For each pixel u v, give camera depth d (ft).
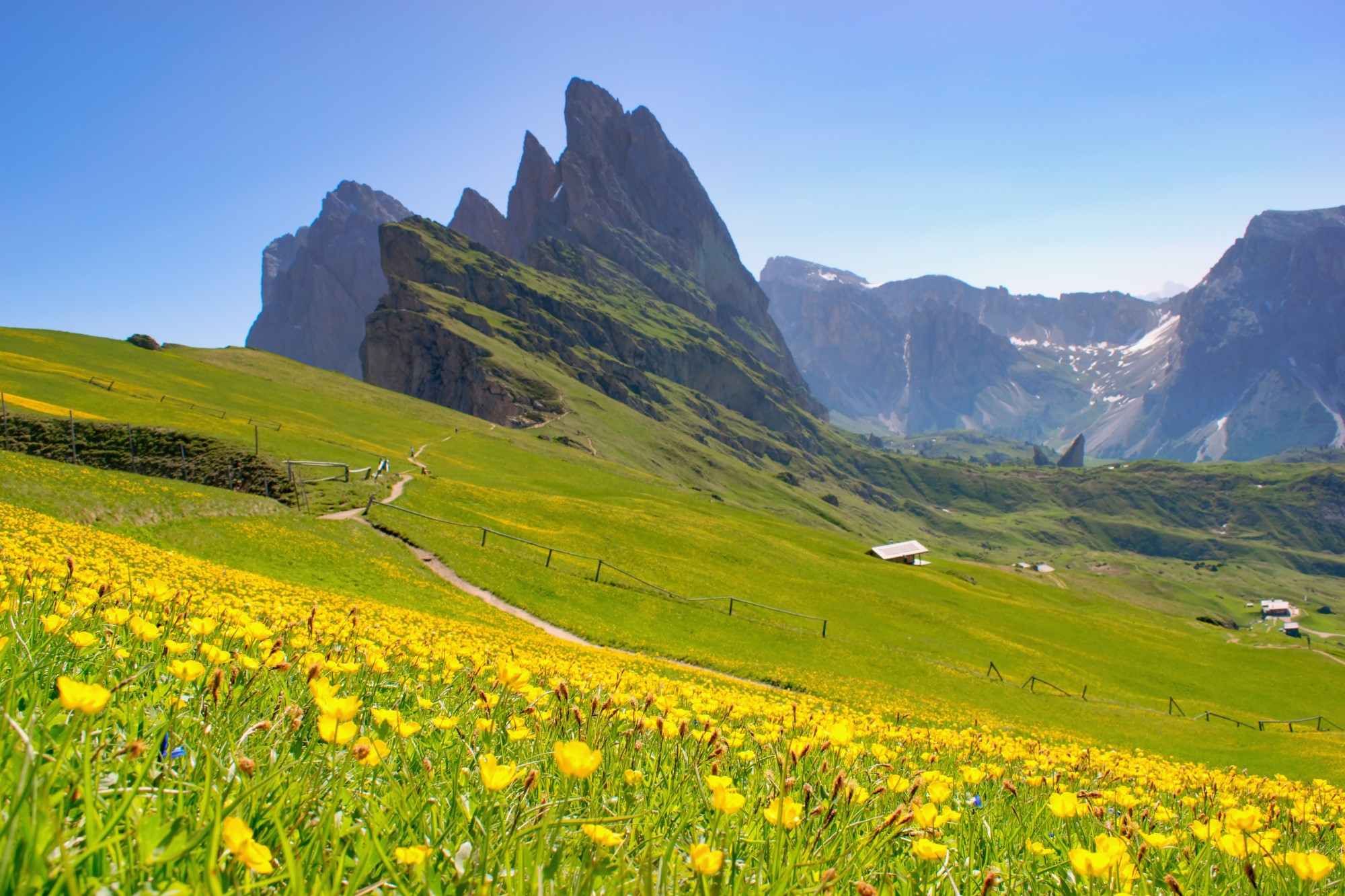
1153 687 222.48
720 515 384.06
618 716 14.93
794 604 217.36
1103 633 277.03
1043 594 402.93
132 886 5.17
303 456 220.02
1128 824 11.32
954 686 153.38
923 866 9.50
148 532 112.16
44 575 21.66
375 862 6.77
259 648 17.19
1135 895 9.29
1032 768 23.03
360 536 153.07
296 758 9.68
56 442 176.14
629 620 149.18
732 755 15.71
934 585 302.86
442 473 299.99
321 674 13.32
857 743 18.71
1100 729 143.33
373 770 9.92
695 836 9.40
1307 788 31.53
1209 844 10.59
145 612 17.37
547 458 443.73
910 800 10.59
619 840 6.93
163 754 8.39
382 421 399.65
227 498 142.92
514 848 7.43
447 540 168.04
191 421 240.94
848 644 166.30
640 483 463.83
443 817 8.37
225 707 10.92
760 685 113.29
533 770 8.02
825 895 7.66
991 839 11.73
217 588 49.57
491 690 18.99
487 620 119.75
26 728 7.01
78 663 12.30
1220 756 121.90
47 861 4.74
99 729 8.52
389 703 16.70
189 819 6.14
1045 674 204.13
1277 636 378.12
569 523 245.65
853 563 317.83
